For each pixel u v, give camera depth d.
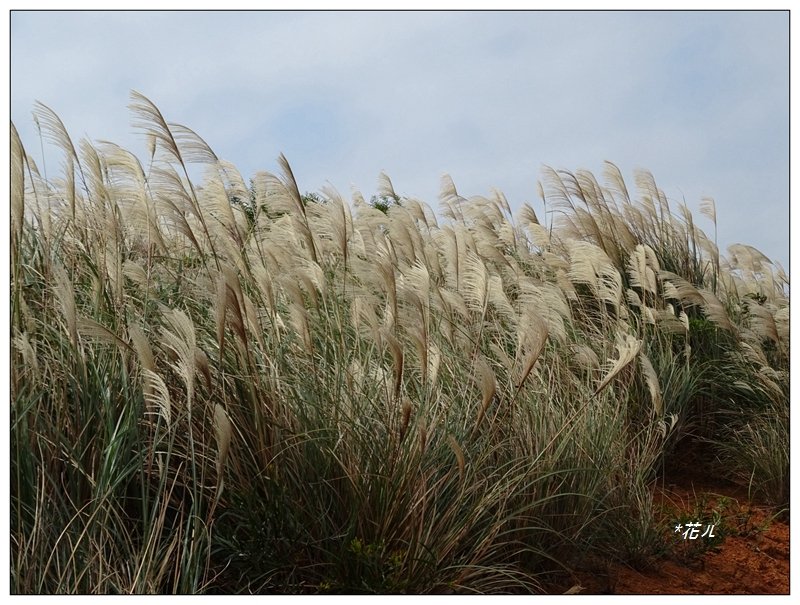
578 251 7.26
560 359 6.38
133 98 5.07
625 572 4.92
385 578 3.87
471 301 6.14
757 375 7.28
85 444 3.92
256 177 5.55
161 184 4.98
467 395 5.23
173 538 3.70
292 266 5.36
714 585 4.93
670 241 10.14
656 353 7.57
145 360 3.54
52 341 4.42
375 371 4.82
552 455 4.92
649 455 6.15
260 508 4.07
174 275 5.52
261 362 4.71
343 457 4.24
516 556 4.59
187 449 4.18
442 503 4.41
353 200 7.65
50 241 5.20
